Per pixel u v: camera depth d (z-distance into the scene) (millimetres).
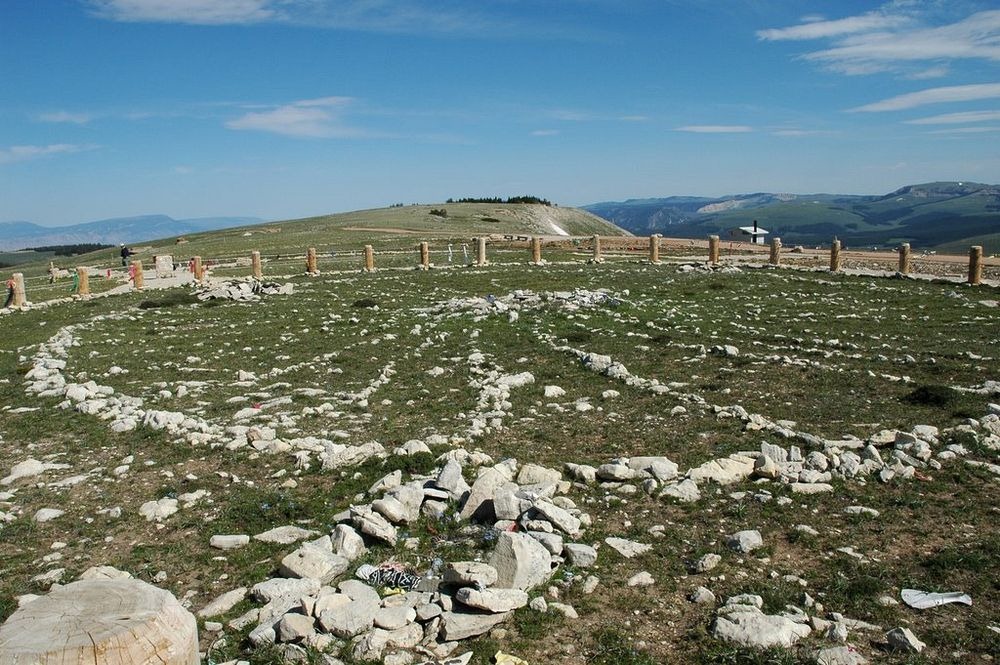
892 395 16422
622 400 16516
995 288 35562
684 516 10250
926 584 8195
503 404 16109
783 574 8555
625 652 7004
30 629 4844
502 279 42062
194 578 9070
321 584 8594
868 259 55406
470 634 7391
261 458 13227
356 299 35781
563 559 8969
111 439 14570
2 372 21922
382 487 11242
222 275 54719
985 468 11562
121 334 27703
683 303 31703
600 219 173500
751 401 16250
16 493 11906
